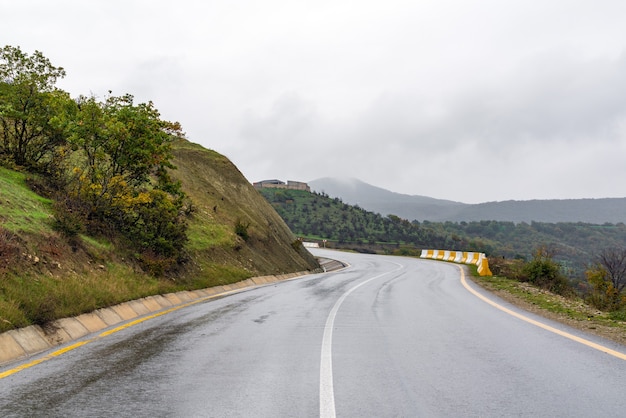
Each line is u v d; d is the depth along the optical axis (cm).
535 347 755
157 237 1741
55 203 1437
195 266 1942
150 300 1281
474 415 438
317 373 591
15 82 1636
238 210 3294
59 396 490
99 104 1745
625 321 1065
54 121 1591
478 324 998
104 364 635
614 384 541
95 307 1003
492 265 3156
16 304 787
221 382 548
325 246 8269
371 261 4856
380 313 1174
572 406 464
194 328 938
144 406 459
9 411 443
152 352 712
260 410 450
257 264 2650
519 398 489
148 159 1722
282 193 16812
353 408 456
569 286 2459
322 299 1502
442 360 664
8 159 1596
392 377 573
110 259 1416
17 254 1002
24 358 669
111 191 1641
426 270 3266
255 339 821
